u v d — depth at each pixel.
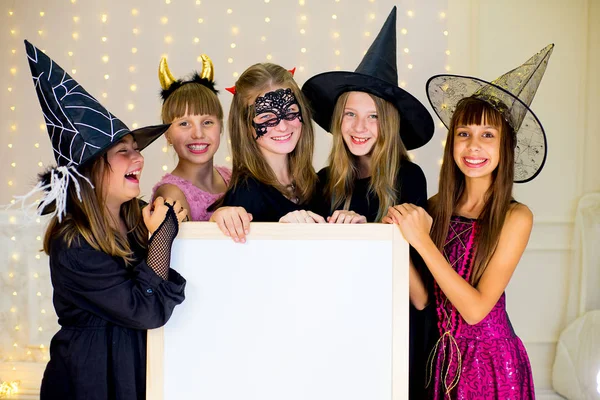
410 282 1.80
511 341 1.77
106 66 3.38
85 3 3.37
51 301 3.34
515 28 3.28
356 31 3.38
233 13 3.38
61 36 3.37
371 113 1.91
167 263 1.44
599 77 3.23
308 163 1.99
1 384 3.17
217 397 1.45
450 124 1.83
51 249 1.56
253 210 1.87
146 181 3.40
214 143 2.33
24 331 3.33
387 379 1.46
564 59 3.25
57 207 1.45
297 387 1.45
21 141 3.38
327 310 1.45
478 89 1.78
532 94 1.80
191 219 2.19
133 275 1.54
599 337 2.93
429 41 3.34
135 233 1.71
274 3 3.38
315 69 3.39
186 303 1.46
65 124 1.48
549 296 3.29
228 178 2.56
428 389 1.81
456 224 1.82
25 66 3.37
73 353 1.52
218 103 2.36
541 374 3.27
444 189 1.84
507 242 1.72
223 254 1.45
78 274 1.48
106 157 1.56
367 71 1.94
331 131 2.05
